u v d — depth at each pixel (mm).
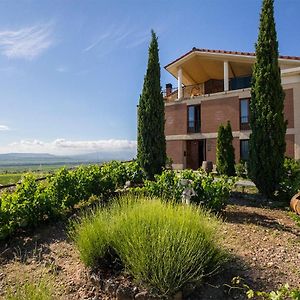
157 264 3158
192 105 20984
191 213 3900
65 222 5633
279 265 3754
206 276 3398
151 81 9477
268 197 8195
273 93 8281
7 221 4832
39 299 2621
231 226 5312
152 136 9320
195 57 20500
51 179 6391
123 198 5363
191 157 21344
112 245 3752
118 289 3242
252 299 3088
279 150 8188
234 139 19062
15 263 4047
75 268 3863
